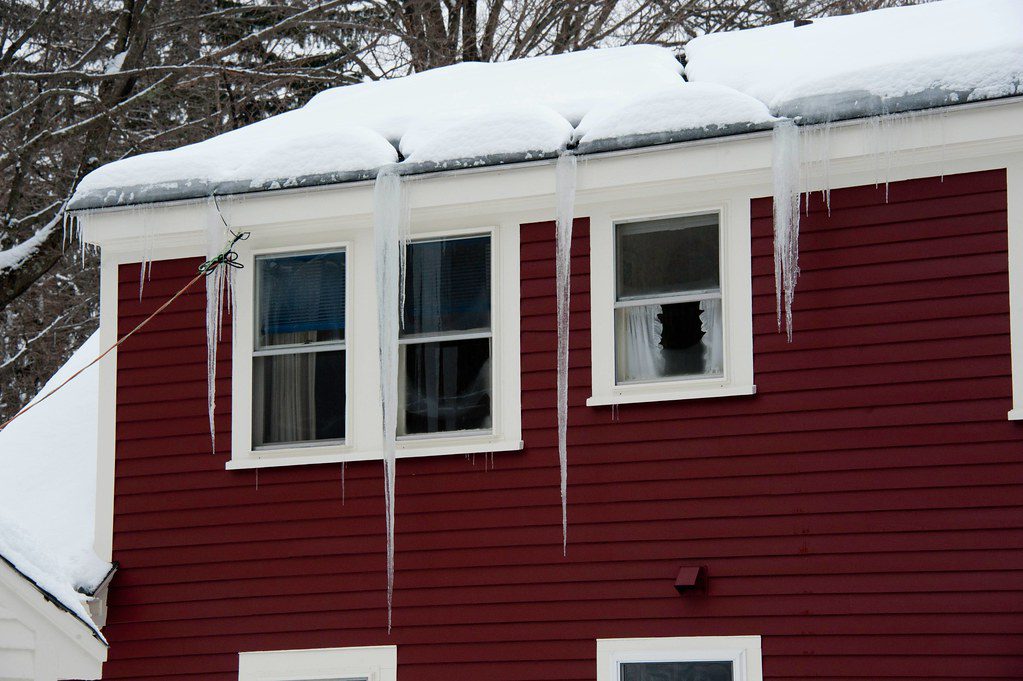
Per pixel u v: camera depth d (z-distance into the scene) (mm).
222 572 19250
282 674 18734
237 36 40031
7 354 40719
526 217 19062
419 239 19438
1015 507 16422
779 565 17141
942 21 19562
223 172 19859
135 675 19188
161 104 39469
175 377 20078
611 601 17703
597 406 18219
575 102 19219
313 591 18875
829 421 17297
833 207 17750
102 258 20766
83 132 35281
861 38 19609
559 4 39000
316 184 19094
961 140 17000
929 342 17109
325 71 39750
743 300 17938
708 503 17578
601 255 18625
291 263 20016
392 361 18859
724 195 18250
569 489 18125
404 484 18828
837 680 16641
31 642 13586
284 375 19766
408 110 20719
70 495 20703
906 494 16844
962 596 16406
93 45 36969
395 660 18359
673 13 39094
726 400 17766
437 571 18453
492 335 18953
